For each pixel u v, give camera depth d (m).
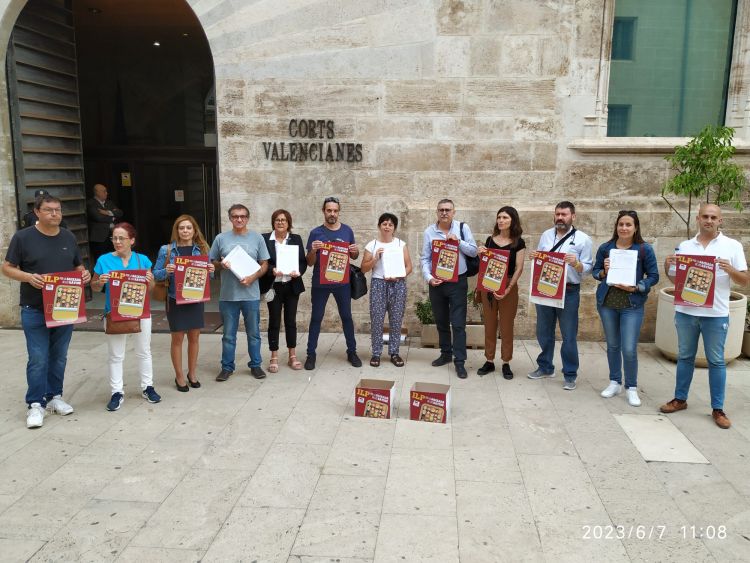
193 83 12.72
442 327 6.50
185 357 6.86
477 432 4.87
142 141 12.90
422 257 6.40
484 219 7.43
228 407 5.37
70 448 4.55
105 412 5.25
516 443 4.67
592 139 7.27
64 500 3.82
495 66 7.27
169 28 11.98
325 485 4.02
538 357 6.18
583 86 7.22
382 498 3.86
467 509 3.74
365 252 6.47
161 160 12.88
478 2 7.16
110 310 5.12
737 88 7.27
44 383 5.02
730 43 7.40
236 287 5.94
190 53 12.58
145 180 12.98
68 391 5.78
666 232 7.28
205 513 3.68
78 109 9.26
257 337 6.12
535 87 7.27
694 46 7.43
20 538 3.43
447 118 7.39
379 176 7.54
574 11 7.10
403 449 4.55
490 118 7.36
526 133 7.34
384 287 6.43
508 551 3.33
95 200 10.37
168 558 3.25
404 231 7.55
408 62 7.33
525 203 7.46
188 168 12.96
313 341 6.45
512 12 7.16
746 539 3.46
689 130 7.57
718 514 3.71
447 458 4.41
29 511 3.70
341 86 7.43
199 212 13.08
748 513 3.73
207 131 12.85
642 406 5.45
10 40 7.74
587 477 4.15
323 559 3.25
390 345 6.57
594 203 7.38
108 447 4.57
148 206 13.08
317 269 6.35
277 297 6.27
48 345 5.06
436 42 7.27
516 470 4.24
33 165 8.24
